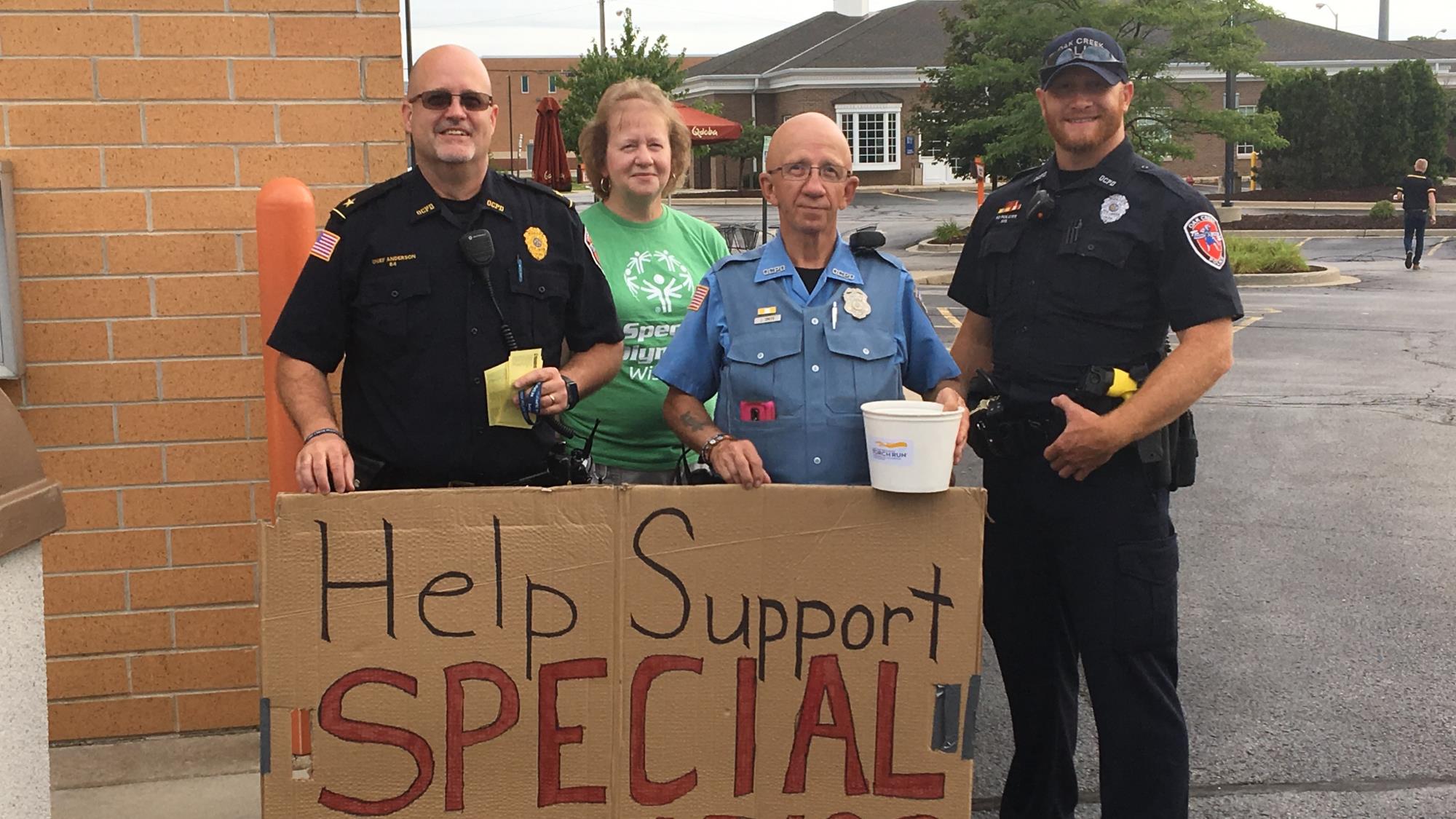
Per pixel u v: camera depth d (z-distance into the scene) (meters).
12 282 3.34
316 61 3.49
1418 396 9.63
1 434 2.07
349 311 2.64
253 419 3.57
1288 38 46.81
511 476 2.71
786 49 49.53
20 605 2.12
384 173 3.56
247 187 3.49
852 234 2.84
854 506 2.44
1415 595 5.19
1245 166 44.66
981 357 3.23
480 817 2.43
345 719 2.36
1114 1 23.27
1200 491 6.89
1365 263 20.55
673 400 2.82
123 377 3.48
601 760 2.45
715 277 2.79
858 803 2.51
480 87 2.60
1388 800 3.50
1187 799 2.96
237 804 3.43
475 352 2.63
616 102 3.41
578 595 2.40
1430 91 34.12
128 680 3.59
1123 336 2.89
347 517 2.32
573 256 2.77
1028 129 23.47
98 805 3.41
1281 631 4.80
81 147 3.39
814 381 2.71
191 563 3.58
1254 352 11.89
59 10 3.34
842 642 2.47
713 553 2.43
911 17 47.94
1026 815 3.29
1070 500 2.92
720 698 2.46
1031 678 3.19
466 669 2.38
